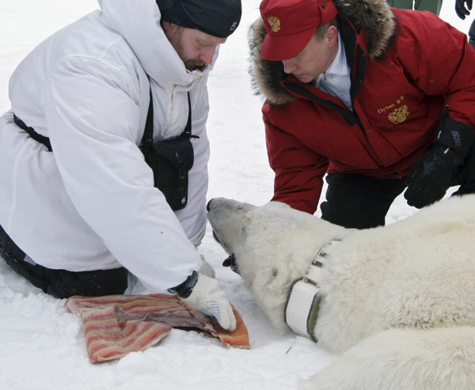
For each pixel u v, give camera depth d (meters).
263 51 2.80
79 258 2.71
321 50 2.79
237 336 2.47
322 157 3.39
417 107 3.10
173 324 2.56
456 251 2.17
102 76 2.41
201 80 2.82
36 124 2.69
